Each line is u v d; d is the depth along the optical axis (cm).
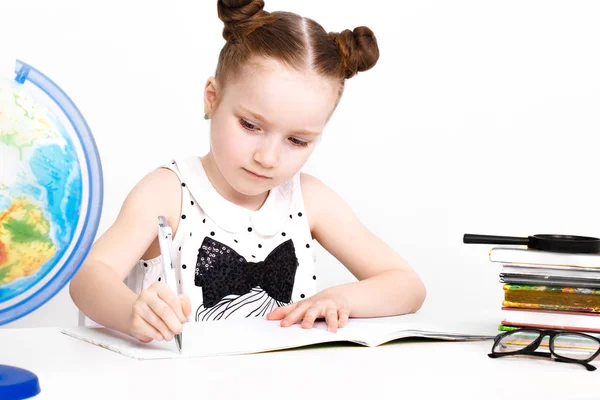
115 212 229
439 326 112
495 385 82
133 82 233
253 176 131
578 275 96
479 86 254
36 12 227
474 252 252
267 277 154
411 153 251
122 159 232
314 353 95
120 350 93
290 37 128
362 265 154
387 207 249
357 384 80
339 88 135
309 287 159
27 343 97
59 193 75
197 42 237
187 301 98
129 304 106
